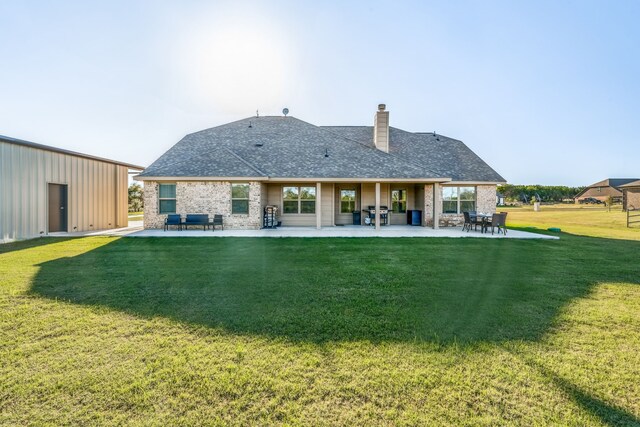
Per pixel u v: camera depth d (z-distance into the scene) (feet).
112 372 8.92
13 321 12.50
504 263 24.36
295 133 62.28
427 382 8.55
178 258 25.90
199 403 7.68
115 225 53.57
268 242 35.63
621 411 7.47
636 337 11.44
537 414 7.36
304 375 8.85
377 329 11.97
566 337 11.40
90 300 15.12
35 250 29.68
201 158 51.62
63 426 6.88
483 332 11.78
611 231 52.13
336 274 20.56
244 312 13.65
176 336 11.27
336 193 58.49
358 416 7.25
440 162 58.59
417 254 28.12
